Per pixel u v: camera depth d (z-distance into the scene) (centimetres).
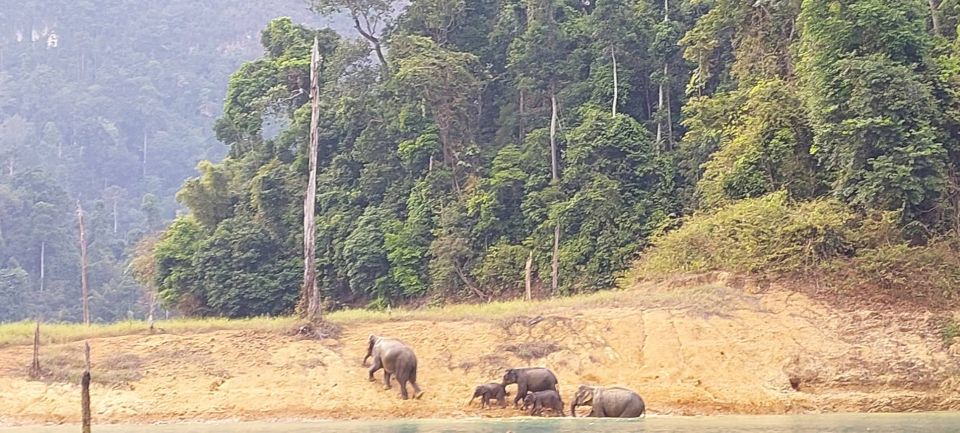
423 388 2530
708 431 1889
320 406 2447
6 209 9762
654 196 4972
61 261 9675
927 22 3872
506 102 6031
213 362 2623
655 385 2567
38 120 13912
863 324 2836
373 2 6159
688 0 5772
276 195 5894
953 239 3162
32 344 2723
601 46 5600
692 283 3288
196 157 14500
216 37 17825
